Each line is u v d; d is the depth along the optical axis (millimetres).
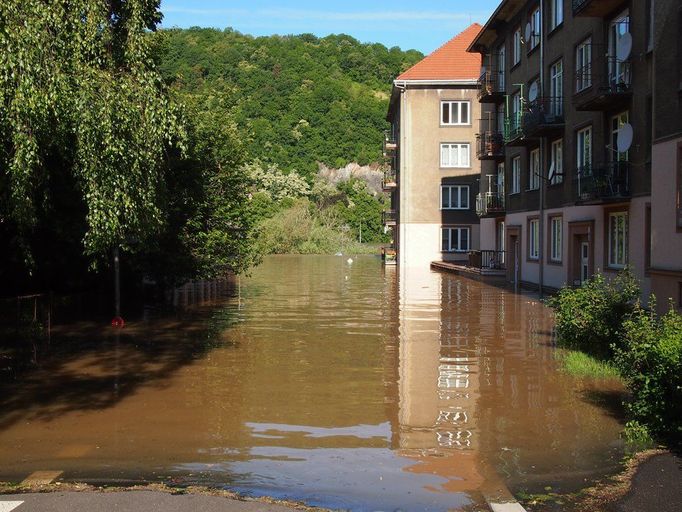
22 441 7312
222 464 6531
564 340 12328
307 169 92438
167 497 5516
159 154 9633
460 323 16500
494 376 10352
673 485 5742
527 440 7215
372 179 93062
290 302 22047
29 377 10547
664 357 6996
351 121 97562
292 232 71250
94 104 8555
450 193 45438
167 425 7902
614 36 18969
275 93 98375
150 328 15914
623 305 11172
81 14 8969
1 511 5141
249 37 109438
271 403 8859
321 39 118688
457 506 5488
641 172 16766
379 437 7391
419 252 45625
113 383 10102
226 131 21906
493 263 32594
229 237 21953
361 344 13445
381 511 5375
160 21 11688
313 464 6527
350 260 50625
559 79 23562
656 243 12758
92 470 6355
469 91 45094
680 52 12062
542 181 24594
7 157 8219
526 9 27375
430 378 10266
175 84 22203
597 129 19812
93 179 8656
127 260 18609
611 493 5609
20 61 7797
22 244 12250
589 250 20266
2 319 13852
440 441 7227
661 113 12633
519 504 5398
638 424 7277
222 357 12133
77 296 18344
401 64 111312
